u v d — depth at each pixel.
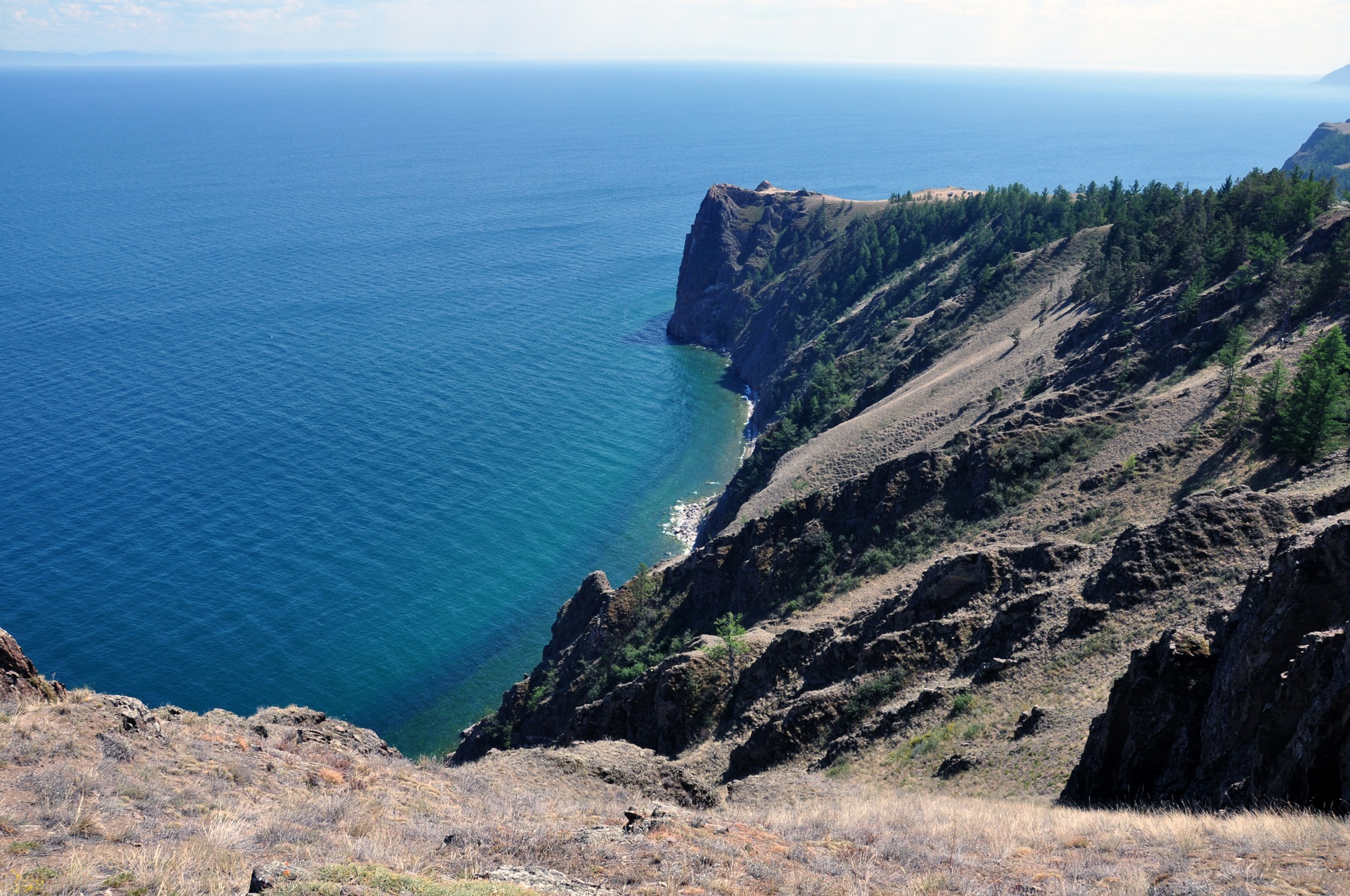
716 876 14.66
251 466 139.38
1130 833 19.22
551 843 15.80
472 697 91.88
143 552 113.62
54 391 167.38
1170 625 37.53
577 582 113.38
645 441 159.00
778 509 79.44
